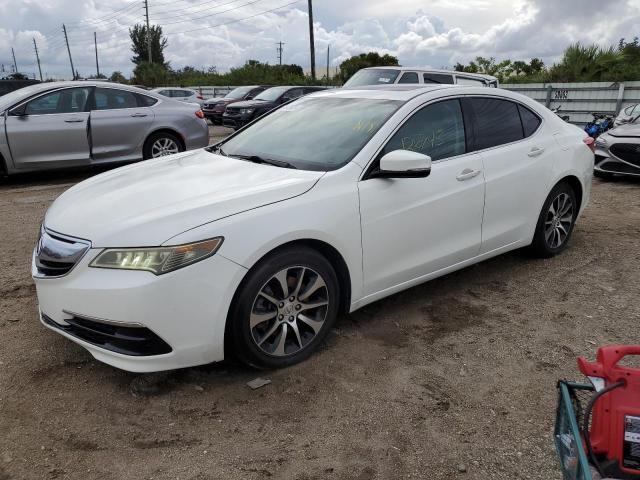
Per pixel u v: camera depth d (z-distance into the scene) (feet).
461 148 13.43
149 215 9.57
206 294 9.29
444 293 14.29
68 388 9.98
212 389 10.01
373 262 11.61
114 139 29.17
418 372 10.63
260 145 13.48
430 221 12.48
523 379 10.46
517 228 14.96
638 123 31.14
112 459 8.28
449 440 8.79
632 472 5.81
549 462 8.34
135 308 8.95
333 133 12.64
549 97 58.23
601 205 24.38
